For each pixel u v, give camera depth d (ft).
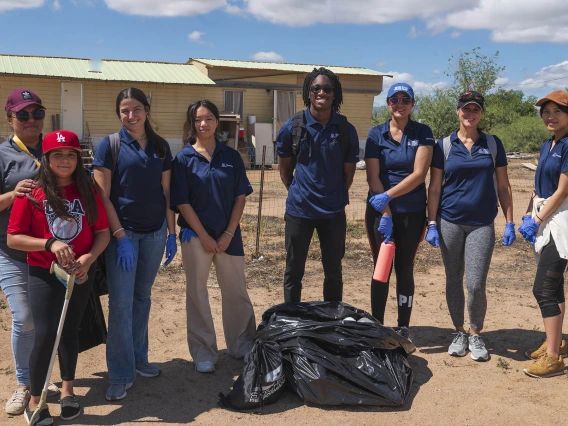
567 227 14.47
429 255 27.84
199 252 14.51
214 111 14.48
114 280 13.16
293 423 12.41
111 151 13.07
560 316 14.75
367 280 23.70
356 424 12.37
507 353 16.34
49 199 11.48
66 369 12.41
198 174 14.37
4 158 12.30
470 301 15.88
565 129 14.97
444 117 110.83
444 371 15.10
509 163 81.61
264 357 13.41
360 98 93.71
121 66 84.94
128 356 13.50
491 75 121.39
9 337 17.15
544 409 13.01
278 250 28.45
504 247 29.55
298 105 89.86
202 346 15.11
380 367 13.33
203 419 12.60
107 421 12.46
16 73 72.33
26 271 12.75
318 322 13.97
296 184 15.49
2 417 12.52
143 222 13.44
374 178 15.81
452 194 15.90
